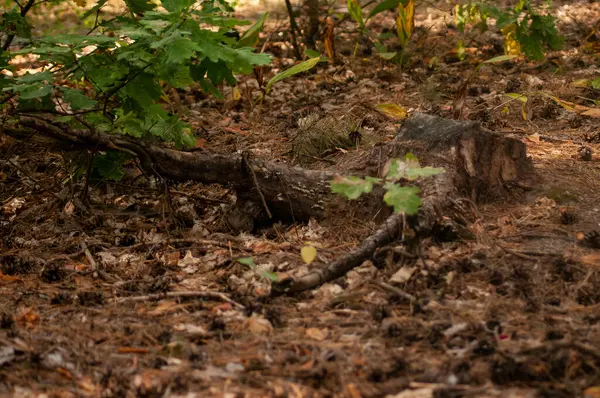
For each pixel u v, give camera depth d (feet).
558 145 28.86
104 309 19.24
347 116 30.32
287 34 46.75
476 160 24.08
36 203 26.32
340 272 19.94
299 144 28.94
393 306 18.60
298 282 19.29
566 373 15.46
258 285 20.24
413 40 44.68
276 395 15.17
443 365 15.99
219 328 18.02
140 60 22.40
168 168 23.85
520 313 18.07
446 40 44.88
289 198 23.67
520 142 24.95
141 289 20.24
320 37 44.09
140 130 24.89
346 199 23.49
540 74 38.32
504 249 20.63
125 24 25.04
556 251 21.07
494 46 42.91
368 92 36.01
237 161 23.54
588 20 48.42
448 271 19.93
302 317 18.47
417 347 16.87
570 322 17.54
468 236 21.66
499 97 34.35
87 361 16.65
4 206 26.09
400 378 15.61
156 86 22.94
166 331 17.80
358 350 16.84
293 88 37.58
